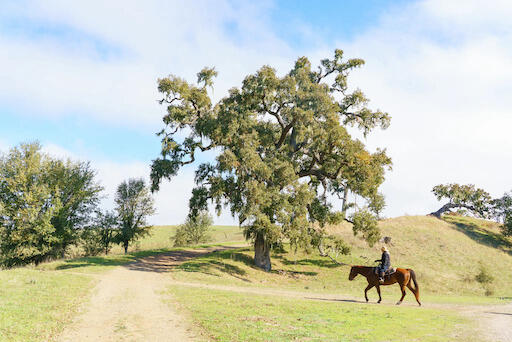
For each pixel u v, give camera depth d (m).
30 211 39.75
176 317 12.95
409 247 48.84
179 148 35.59
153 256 40.06
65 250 47.78
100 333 10.82
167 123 34.25
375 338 9.87
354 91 39.94
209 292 19.48
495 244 53.31
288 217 32.44
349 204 39.34
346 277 35.62
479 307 17.34
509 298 26.77
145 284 22.22
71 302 14.72
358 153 35.78
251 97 35.00
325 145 36.19
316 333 10.29
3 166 40.97
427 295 26.58
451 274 40.78
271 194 32.19
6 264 41.53
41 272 22.92
